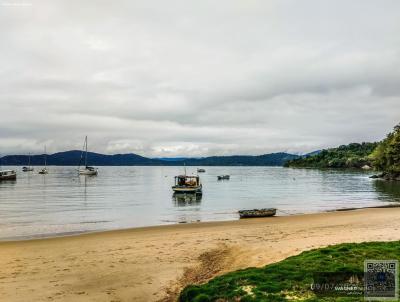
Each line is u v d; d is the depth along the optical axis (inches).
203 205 2269.9
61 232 1289.4
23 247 950.4
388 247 675.4
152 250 896.9
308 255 644.7
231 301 455.8
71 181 5255.9
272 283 498.9
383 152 4958.2
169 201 2534.5
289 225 1282.0
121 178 6402.6
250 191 3435.0
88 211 1978.3
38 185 4345.5
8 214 1855.3
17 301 571.2
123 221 1593.3
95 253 873.5
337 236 966.4
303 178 5689.0
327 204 2253.9
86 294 607.2
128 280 677.3
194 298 483.5
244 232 1131.9
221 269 732.0
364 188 3521.2
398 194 2878.9
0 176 5300.2
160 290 629.9
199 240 1009.5
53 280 673.6
